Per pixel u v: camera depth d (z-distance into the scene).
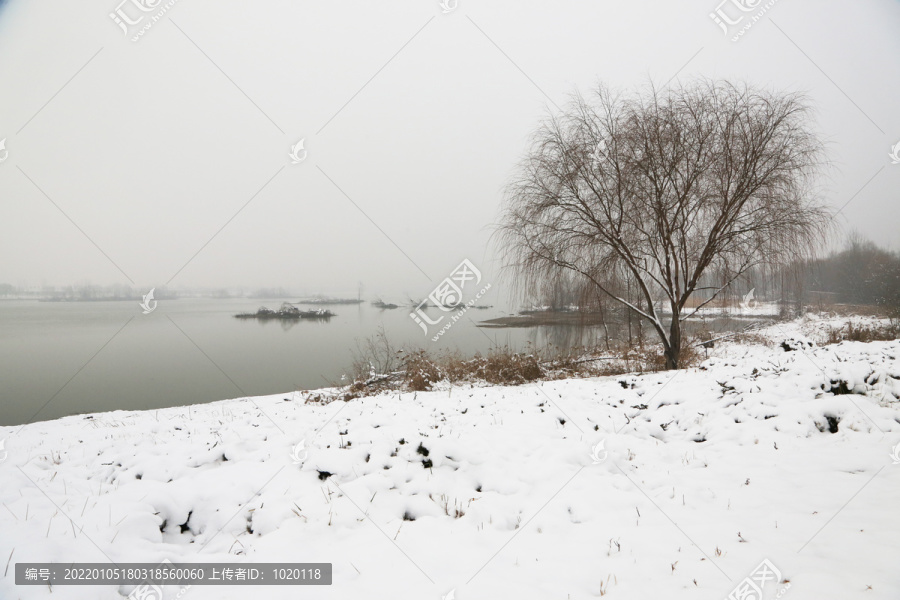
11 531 3.52
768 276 12.52
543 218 13.13
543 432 6.26
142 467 5.07
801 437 5.76
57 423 9.41
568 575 3.21
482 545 3.74
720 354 13.71
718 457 5.54
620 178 12.28
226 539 3.93
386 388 12.33
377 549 3.67
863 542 3.31
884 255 22.41
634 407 7.48
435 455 5.25
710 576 3.06
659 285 12.75
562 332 14.48
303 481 4.75
